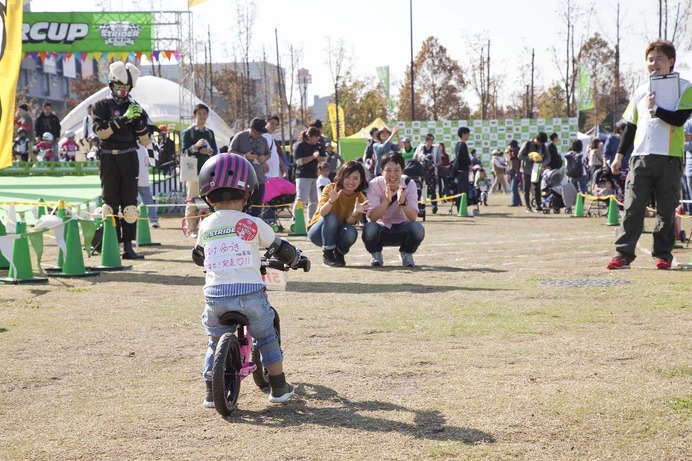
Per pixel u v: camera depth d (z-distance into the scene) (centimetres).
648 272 1205
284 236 1962
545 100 8075
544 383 635
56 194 2453
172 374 691
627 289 1048
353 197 1349
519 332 815
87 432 545
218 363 560
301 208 1986
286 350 760
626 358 706
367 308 956
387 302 995
